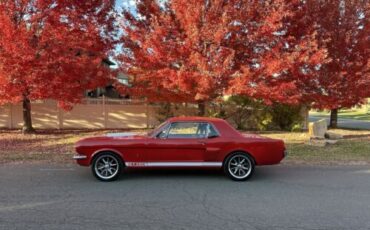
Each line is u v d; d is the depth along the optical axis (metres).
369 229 5.59
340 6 20.11
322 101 19.92
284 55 15.24
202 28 14.91
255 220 5.95
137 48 16.36
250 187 8.29
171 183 8.60
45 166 10.63
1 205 6.68
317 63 15.84
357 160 12.22
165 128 9.12
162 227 5.57
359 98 20.55
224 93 15.33
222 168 9.59
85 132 19.62
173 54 15.32
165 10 16.61
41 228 5.48
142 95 18.38
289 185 8.52
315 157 12.67
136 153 8.90
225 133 9.12
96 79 16.98
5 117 21.08
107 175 8.84
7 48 14.41
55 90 15.93
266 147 9.02
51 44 15.30
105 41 17.17
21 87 15.42
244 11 14.88
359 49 19.98
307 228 5.61
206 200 7.13
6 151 13.28
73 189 7.94
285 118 22.14
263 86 15.29
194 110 21.89
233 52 14.53
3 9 14.79
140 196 7.39
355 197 7.45
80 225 5.62
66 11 15.68
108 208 6.54
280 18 14.64
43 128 21.28
